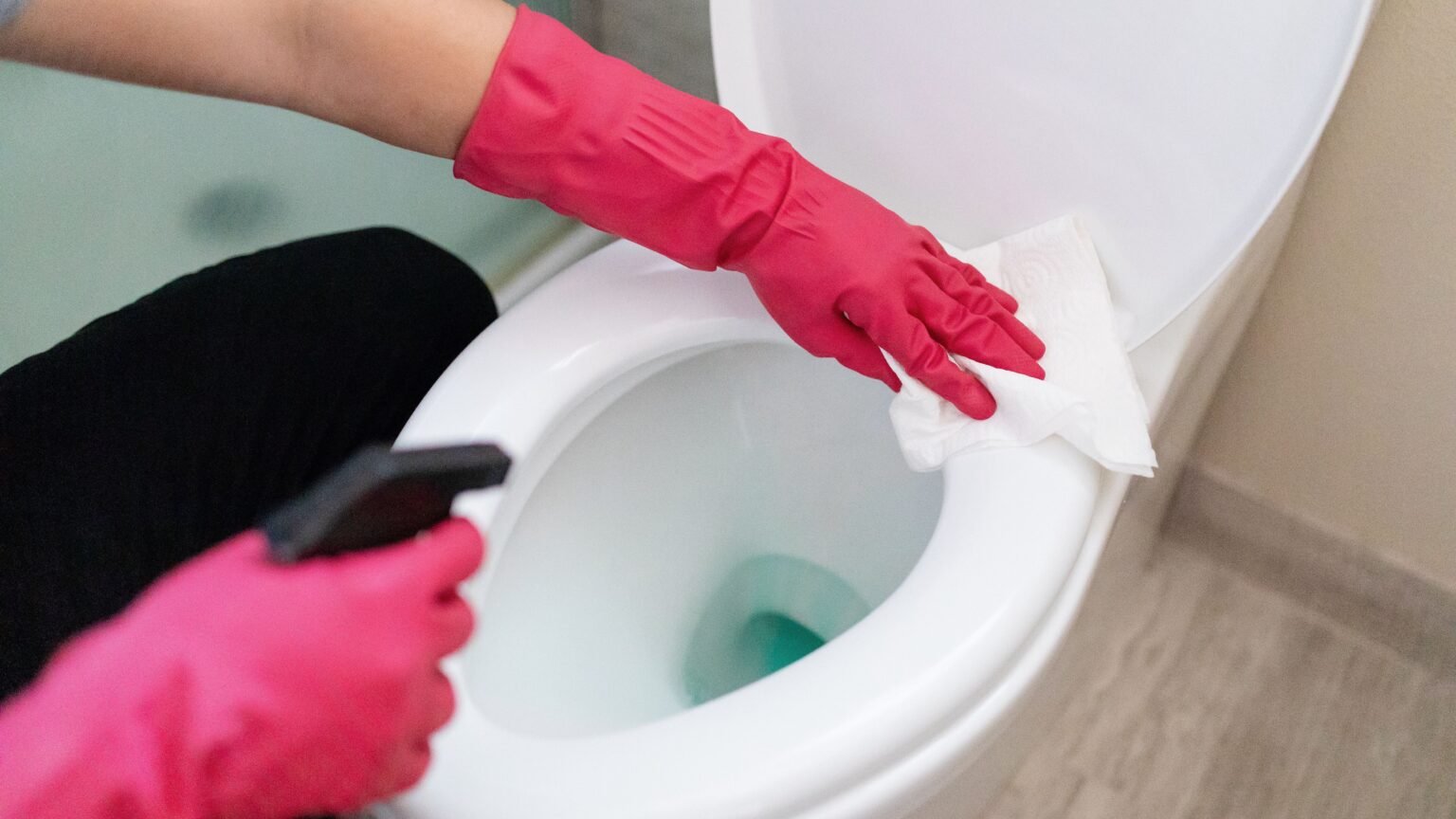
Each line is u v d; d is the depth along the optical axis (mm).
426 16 500
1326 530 862
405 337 728
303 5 490
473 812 435
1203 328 611
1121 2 514
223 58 496
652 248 573
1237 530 914
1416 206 646
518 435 565
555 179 536
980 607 471
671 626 748
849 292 546
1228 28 489
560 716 609
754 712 445
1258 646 893
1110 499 562
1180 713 857
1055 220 588
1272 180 500
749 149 545
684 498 745
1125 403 530
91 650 300
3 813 270
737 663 819
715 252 560
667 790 425
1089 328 557
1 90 734
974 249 625
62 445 608
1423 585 835
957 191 629
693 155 535
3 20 436
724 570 797
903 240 562
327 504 291
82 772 277
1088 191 575
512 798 435
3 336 838
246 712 288
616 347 602
